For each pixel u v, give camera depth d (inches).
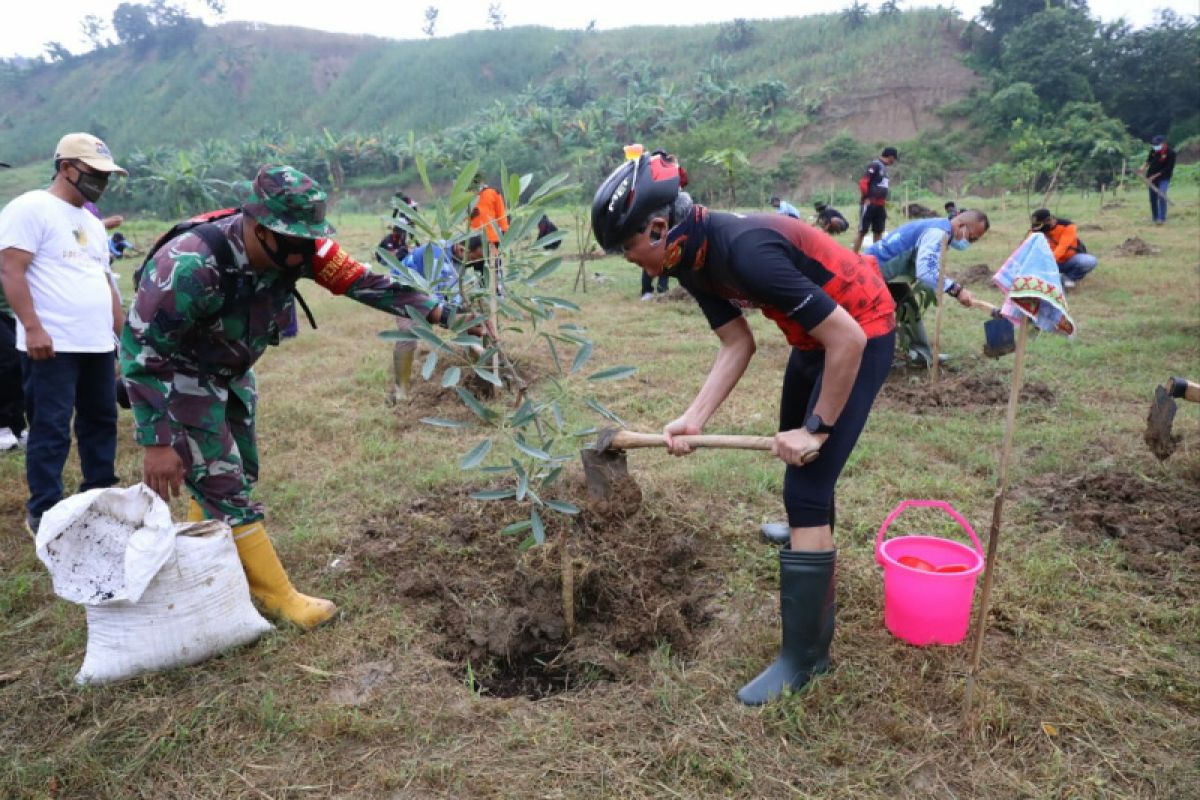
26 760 94.8
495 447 190.7
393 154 2404.0
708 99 2406.5
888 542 121.4
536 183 1811.0
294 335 316.2
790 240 93.7
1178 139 1966.0
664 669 109.6
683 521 150.1
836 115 2278.5
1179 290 346.9
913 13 2827.3
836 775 91.1
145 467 107.0
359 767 93.7
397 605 126.5
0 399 191.8
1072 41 2068.2
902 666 108.2
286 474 178.9
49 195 142.6
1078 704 101.0
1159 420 102.7
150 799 89.5
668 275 99.2
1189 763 91.3
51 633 119.8
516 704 104.0
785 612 103.7
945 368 243.8
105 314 149.4
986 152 1982.0
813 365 108.3
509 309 111.3
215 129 3937.0
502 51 3873.0
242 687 106.5
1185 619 116.8
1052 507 153.2
